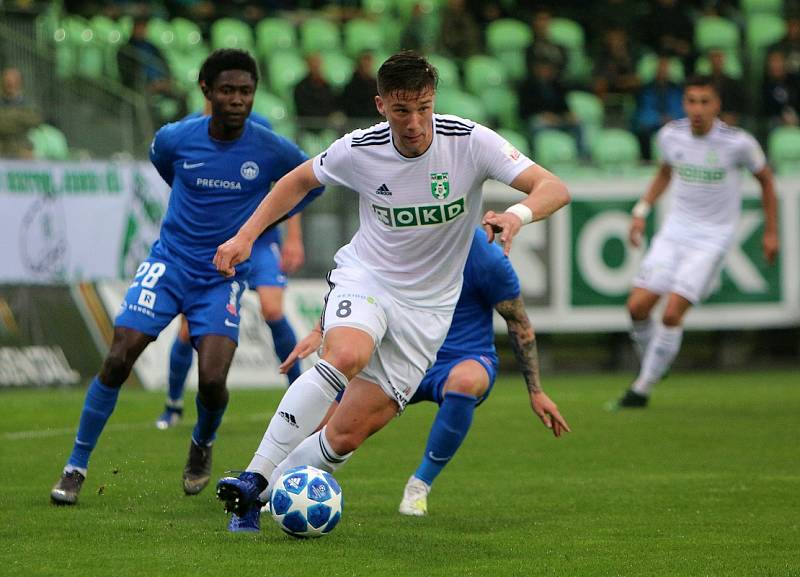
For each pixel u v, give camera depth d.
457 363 21.25
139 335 21.64
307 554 17.45
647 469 26.95
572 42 71.31
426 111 17.62
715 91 38.56
